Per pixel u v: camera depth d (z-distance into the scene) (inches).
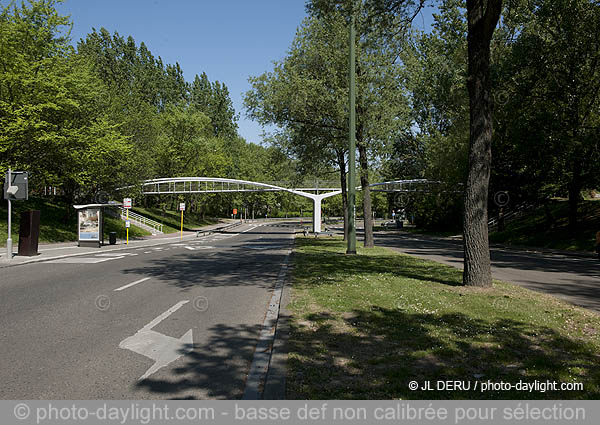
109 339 223.5
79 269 550.3
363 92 765.3
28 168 1087.6
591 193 1628.9
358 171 871.1
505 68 1026.7
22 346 211.0
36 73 1056.2
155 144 1651.1
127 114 1569.9
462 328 223.8
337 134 864.3
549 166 1107.3
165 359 191.3
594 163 1007.0
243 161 3373.5
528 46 1018.7
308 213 5177.2
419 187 2129.7
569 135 1029.2
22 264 614.5
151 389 157.9
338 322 238.2
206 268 557.9
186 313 286.0
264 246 1024.2
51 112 1098.1
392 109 794.8
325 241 1114.1
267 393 145.7
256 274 493.0
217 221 3329.2
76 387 160.1
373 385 153.1
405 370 165.9
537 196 1348.4
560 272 568.4
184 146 2374.5
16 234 1037.8
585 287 421.4
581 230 1188.5
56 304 317.4
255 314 282.8
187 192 2391.7
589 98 1079.0
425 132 1851.6
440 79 1285.7
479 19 349.4
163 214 2461.9
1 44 1023.6
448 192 1590.8
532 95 1090.7
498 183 1379.2
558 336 210.8
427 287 354.9
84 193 1440.7
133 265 598.9
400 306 277.7
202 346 210.7
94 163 1226.0
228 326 251.1
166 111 2625.5
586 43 1012.5
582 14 991.6
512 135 1107.9
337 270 474.0
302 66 827.4
